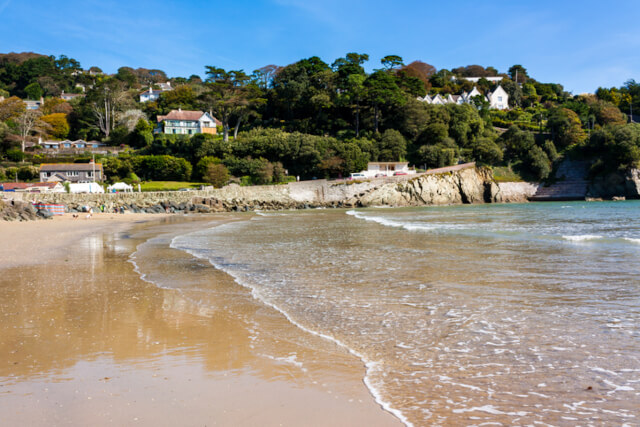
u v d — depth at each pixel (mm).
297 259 17688
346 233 28172
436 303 10258
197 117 107188
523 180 94062
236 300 10961
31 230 32719
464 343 7480
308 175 87562
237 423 4758
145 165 82125
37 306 10227
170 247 22625
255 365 6520
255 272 14953
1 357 6816
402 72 118438
